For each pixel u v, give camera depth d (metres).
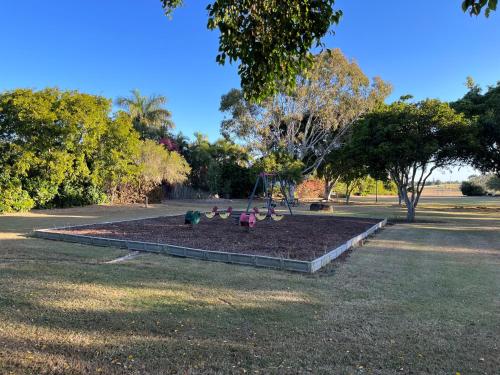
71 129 18.72
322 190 45.19
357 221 15.62
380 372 3.10
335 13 4.03
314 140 33.06
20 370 3.04
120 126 22.11
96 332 3.79
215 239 9.58
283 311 4.51
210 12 4.15
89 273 6.14
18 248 8.36
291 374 3.04
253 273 6.36
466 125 14.92
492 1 2.84
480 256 8.24
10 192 18.05
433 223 16.33
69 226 12.02
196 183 41.25
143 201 28.16
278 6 3.98
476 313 4.51
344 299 5.01
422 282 5.93
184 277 6.01
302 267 6.54
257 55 4.33
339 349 3.50
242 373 3.05
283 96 30.00
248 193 42.22
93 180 21.98
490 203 35.72
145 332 3.80
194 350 3.43
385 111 16.23
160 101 36.28
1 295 4.87
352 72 29.23
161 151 27.20
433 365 3.23
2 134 18.00
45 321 4.04
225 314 4.36
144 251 8.22
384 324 4.13
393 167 17.73
